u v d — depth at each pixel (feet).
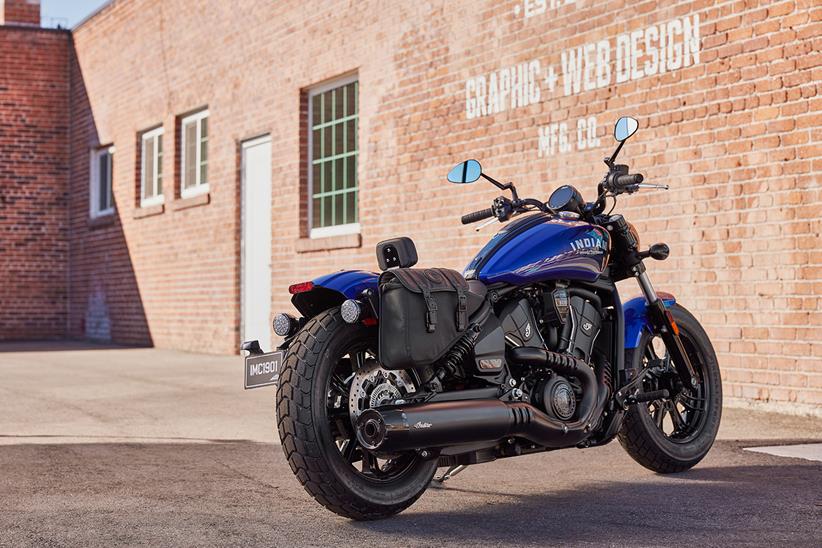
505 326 13.98
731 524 13.00
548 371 14.19
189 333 49.55
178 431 21.81
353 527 13.07
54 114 63.05
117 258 57.06
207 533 12.73
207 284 47.80
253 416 24.20
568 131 28.66
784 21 23.03
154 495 15.03
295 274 41.39
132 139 55.52
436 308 12.96
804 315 22.58
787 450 18.35
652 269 25.91
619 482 15.80
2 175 61.98
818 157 22.34
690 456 16.43
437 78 33.76
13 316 61.98
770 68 23.31
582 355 14.84
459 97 32.78
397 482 13.46
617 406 15.19
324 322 13.12
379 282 12.93
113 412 25.05
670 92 25.61
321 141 40.63
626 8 26.86
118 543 12.24
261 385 13.41
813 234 22.43
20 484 15.88
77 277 62.08
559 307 14.46
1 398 28.30
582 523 13.17
